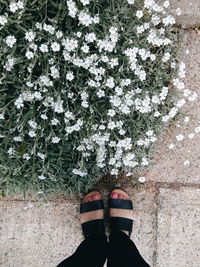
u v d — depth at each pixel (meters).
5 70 1.01
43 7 0.99
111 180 1.22
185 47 1.18
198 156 1.22
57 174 1.13
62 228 1.22
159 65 1.09
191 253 1.24
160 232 1.23
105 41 0.97
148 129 1.10
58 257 1.23
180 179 1.22
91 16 1.01
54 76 0.98
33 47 0.96
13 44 0.98
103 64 1.04
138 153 1.14
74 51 0.99
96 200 1.19
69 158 1.12
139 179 1.16
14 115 1.05
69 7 0.93
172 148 1.21
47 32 1.00
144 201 1.23
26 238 1.23
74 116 1.02
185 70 1.18
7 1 0.98
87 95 1.00
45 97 1.02
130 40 1.02
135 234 1.23
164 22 1.04
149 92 1.09
